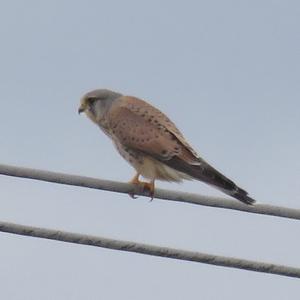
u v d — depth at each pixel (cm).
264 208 1038
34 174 1049
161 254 1033
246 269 1030
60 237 1039
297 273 1025
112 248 1038
